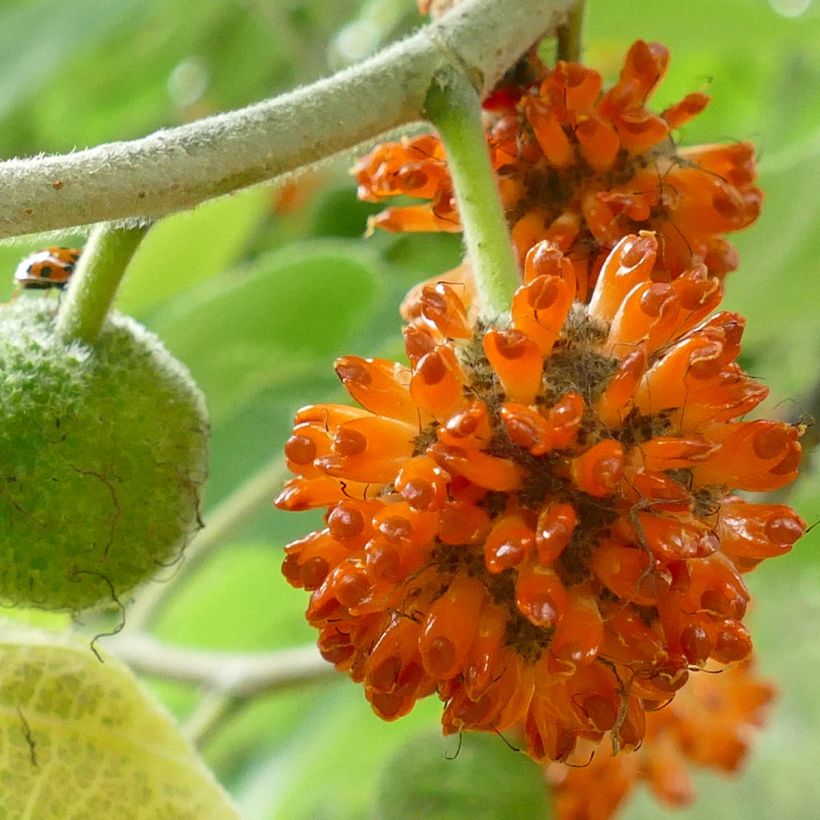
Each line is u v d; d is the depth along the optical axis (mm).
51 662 224
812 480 317
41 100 436
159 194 204
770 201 260
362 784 385
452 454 197
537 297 200
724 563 200
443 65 208
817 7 285
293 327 273
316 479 203
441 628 199
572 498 199
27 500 218
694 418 201
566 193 217
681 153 219
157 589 279
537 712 202
